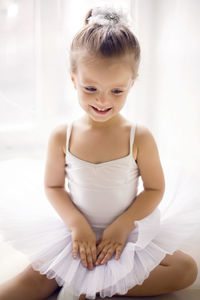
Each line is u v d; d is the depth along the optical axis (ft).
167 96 4.97
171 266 2.66
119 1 4.50
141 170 3.01
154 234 2.68
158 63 4.86
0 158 4.66
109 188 2.87
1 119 4.68
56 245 2.71
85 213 2.96
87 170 2.86
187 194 3.26
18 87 4.62
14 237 2.81
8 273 2.89
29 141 4.82
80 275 2.53
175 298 2.68
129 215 2.84
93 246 2.68
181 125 5.01
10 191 3.45
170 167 3.78
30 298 2.59
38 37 4.50
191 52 4.81
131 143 2.87
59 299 2.56
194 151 5.04
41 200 3.33
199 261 2.94
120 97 2.65
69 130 2.99
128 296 2.70
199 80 4.88
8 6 4.37
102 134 2.90
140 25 4.66
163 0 4.67
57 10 4.45
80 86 2.65
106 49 2.52
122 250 2.67
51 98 4.74
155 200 2.96
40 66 4.60
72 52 2.75
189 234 2.77
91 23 2.77
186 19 4.73
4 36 4.43
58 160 3.04
